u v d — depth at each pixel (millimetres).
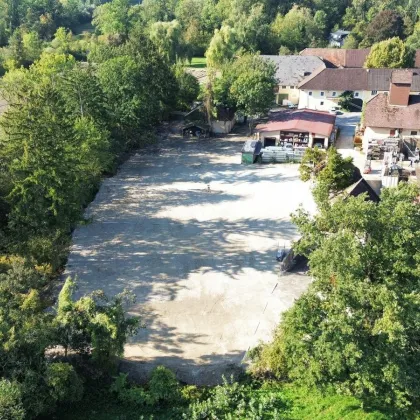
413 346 25750
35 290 31797
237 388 30000
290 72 97000
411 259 27609
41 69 76875
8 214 42031
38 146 41906
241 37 121438
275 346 30969
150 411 28969
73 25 163625
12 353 25703
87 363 30328
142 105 68688
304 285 40062
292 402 29484
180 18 148500
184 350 33594
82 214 48562
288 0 153750
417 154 62625
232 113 80312
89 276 41250
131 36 80438
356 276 26547
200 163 66062
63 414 28531
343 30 149375
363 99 88250
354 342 24547
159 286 40094
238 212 52062
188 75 89500
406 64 96125
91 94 61625
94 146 54406
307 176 56875
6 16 143500
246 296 38875
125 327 29594
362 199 28578
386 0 155875
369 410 28500
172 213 52000
